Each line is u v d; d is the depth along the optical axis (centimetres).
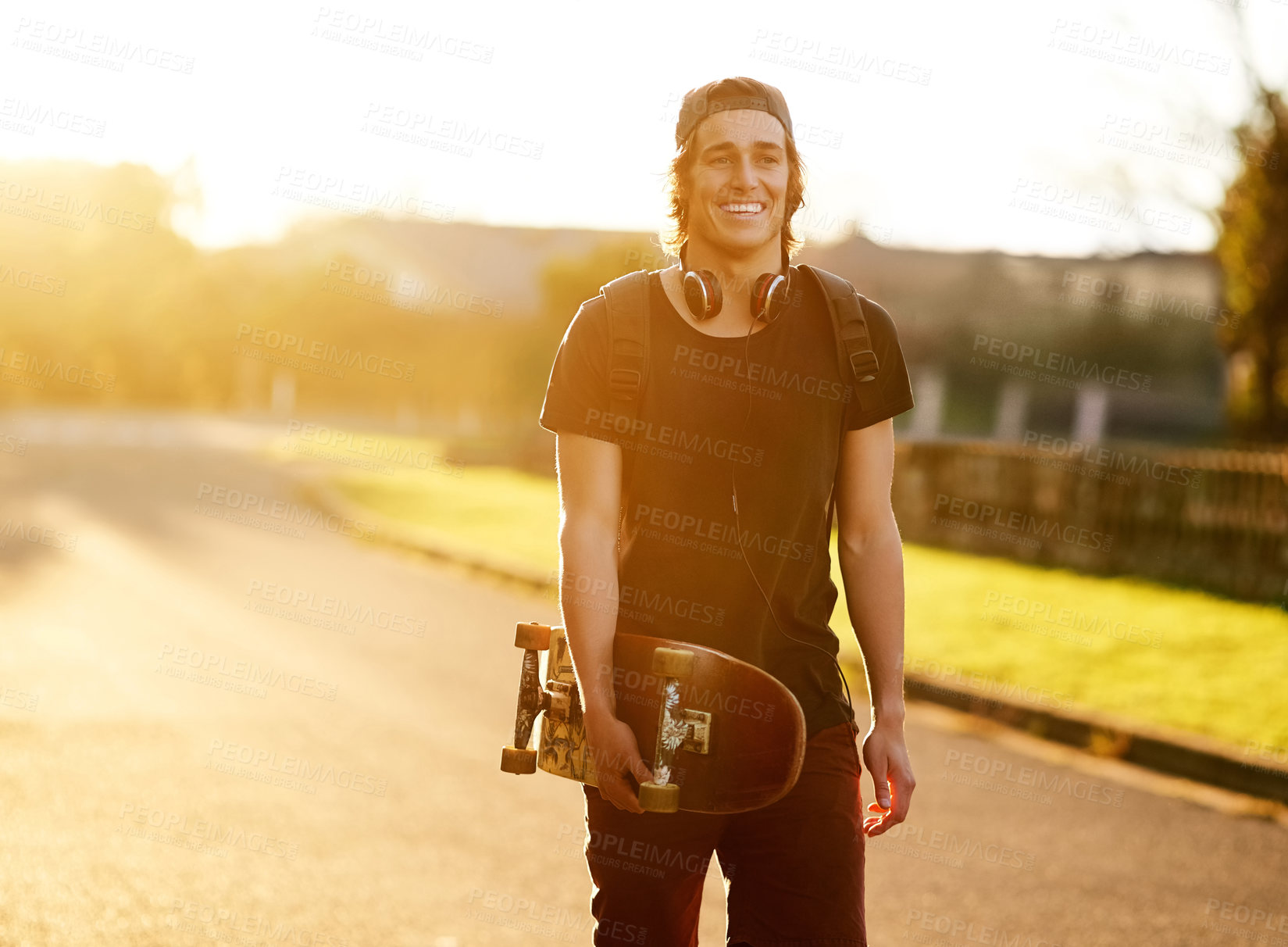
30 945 365
